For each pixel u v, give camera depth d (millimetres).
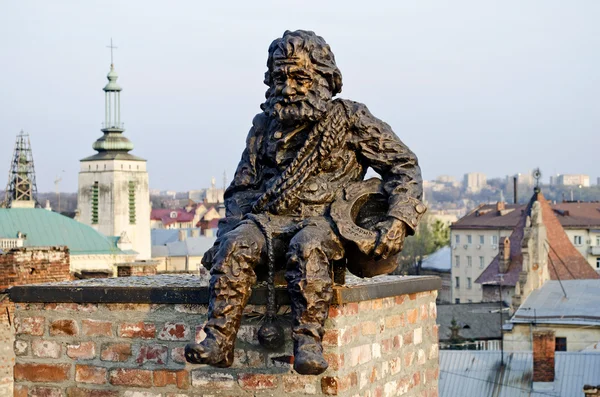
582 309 63781
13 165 111125
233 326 7906
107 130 130125
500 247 95500
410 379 9930
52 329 9289
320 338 7852
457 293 132750
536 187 93125
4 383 20516
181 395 8875
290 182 8445
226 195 8945
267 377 8555
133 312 9062
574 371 44062
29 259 22016
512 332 63438
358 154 8641
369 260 8469
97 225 125688
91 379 9164
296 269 7906
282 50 8453
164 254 117688
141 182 126438
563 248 87188
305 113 8438
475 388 44531
